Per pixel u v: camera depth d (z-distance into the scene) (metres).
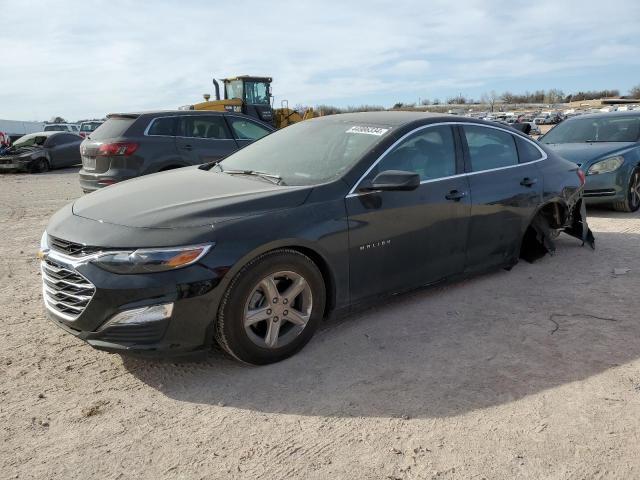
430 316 4.15
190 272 3.00
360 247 3.70
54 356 3.56
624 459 2.48
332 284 3.61
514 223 4.88
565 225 5.68
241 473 2.43
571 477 2.37
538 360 3.43
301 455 2.55
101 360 3.50
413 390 3.10
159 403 3.01
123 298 2.96
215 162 4.83
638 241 6.38
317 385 3.17
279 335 3.44
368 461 2.50
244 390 3.13
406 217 3.96
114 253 2.99
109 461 2.52
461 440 2.64
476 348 3.61
